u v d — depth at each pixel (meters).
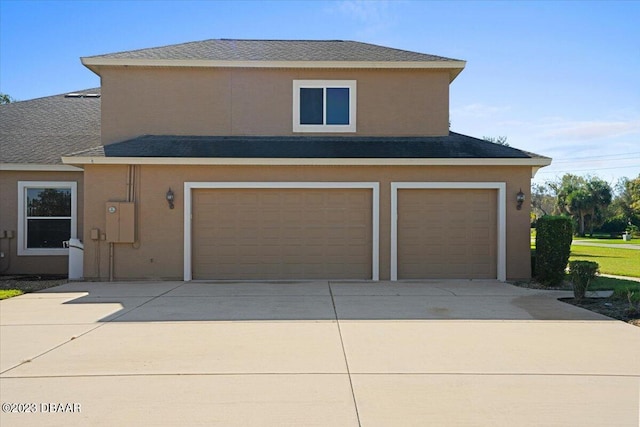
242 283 12.38
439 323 7.87
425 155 12.83
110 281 12.73
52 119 17.34
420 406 4.57
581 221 57.56
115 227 12.59
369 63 14.16
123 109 14.20
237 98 14.31
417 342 6.70
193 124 14.24
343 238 13.08
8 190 14.71
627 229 53.97
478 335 7.11
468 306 9.32
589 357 6.05
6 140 15.61
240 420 4.29
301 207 13.06
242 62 14.12
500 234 12.90
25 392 4.91
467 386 5.06
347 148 13.39
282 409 4.51
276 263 13.05
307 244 13.06
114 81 14.20
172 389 4.98
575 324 7.82
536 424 4.21
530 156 12.82
